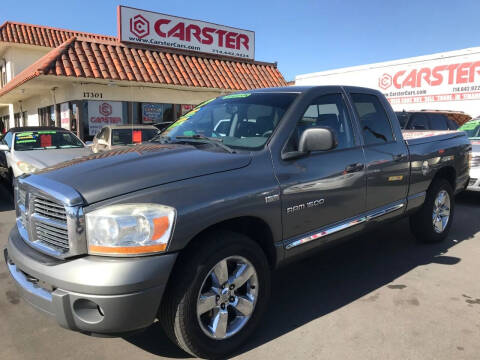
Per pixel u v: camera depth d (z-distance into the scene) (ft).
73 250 7.68
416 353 9.21
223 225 9.29
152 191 8.00
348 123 12.52
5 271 14.30
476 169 23.07
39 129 29.40
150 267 7.57
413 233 16.81
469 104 46.01
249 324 9.48
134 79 41.34
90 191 7.84
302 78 63.62
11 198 27.53
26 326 10.64
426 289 12.59
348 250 16.35
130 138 35.22
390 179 13.41
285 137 10.41
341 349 9.41
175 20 48.65
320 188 10.81
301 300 11.98
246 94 12.70
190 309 8.24
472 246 16.66
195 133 11.85
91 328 7.63
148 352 9.44
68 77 38.37
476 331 10.14
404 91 52.21
